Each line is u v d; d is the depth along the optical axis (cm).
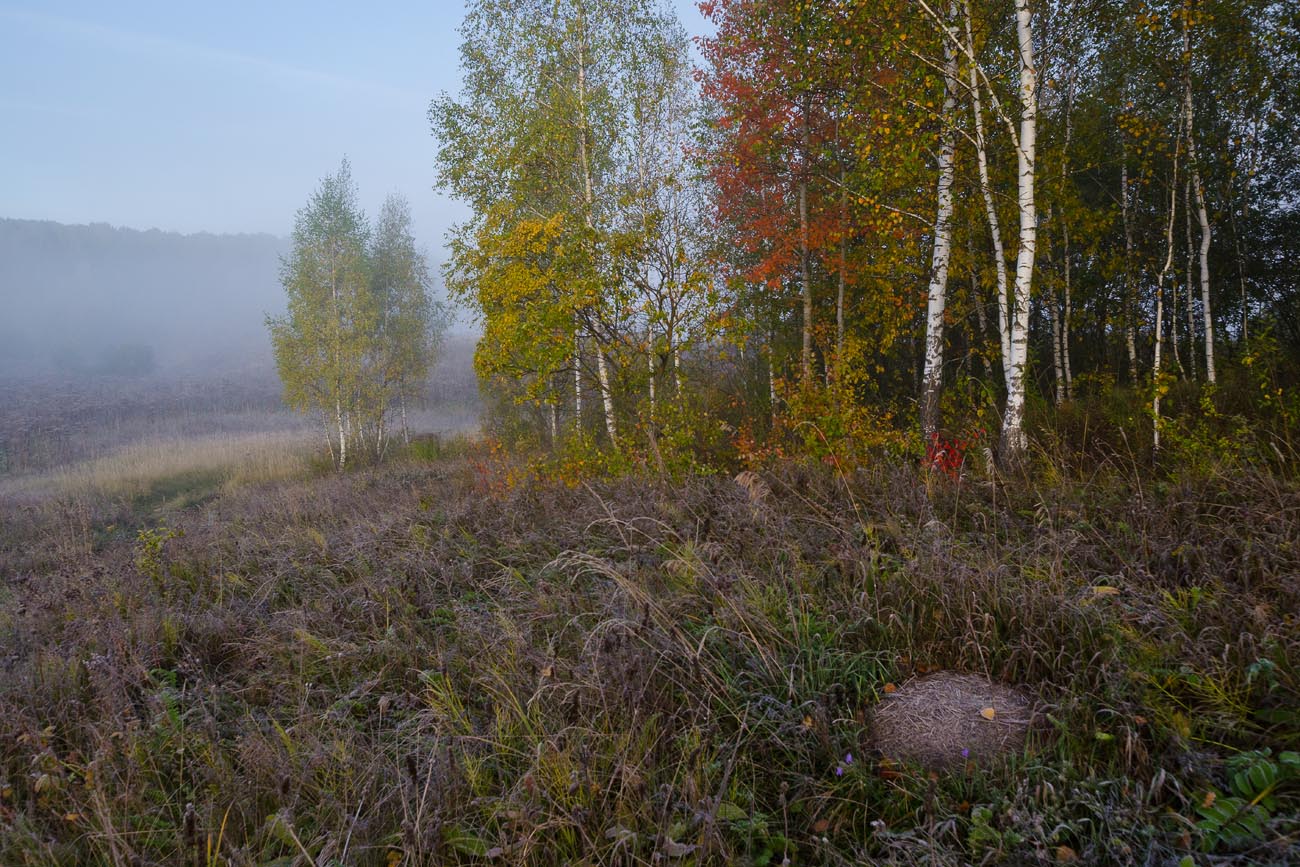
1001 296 1023
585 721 323
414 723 364
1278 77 1189
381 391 2603
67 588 688
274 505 1241
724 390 1647
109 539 1346
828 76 1188
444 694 366
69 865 285
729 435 1169
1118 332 1586
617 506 671
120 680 424
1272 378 935
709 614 418
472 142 1496
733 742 314
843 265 1413
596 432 1327
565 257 988
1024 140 862
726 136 1555
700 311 998
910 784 282
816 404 1051
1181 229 1516
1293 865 211
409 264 2908
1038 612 363
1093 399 1202
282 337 2428
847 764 289
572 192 1468
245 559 723
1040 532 479
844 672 347
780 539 511
